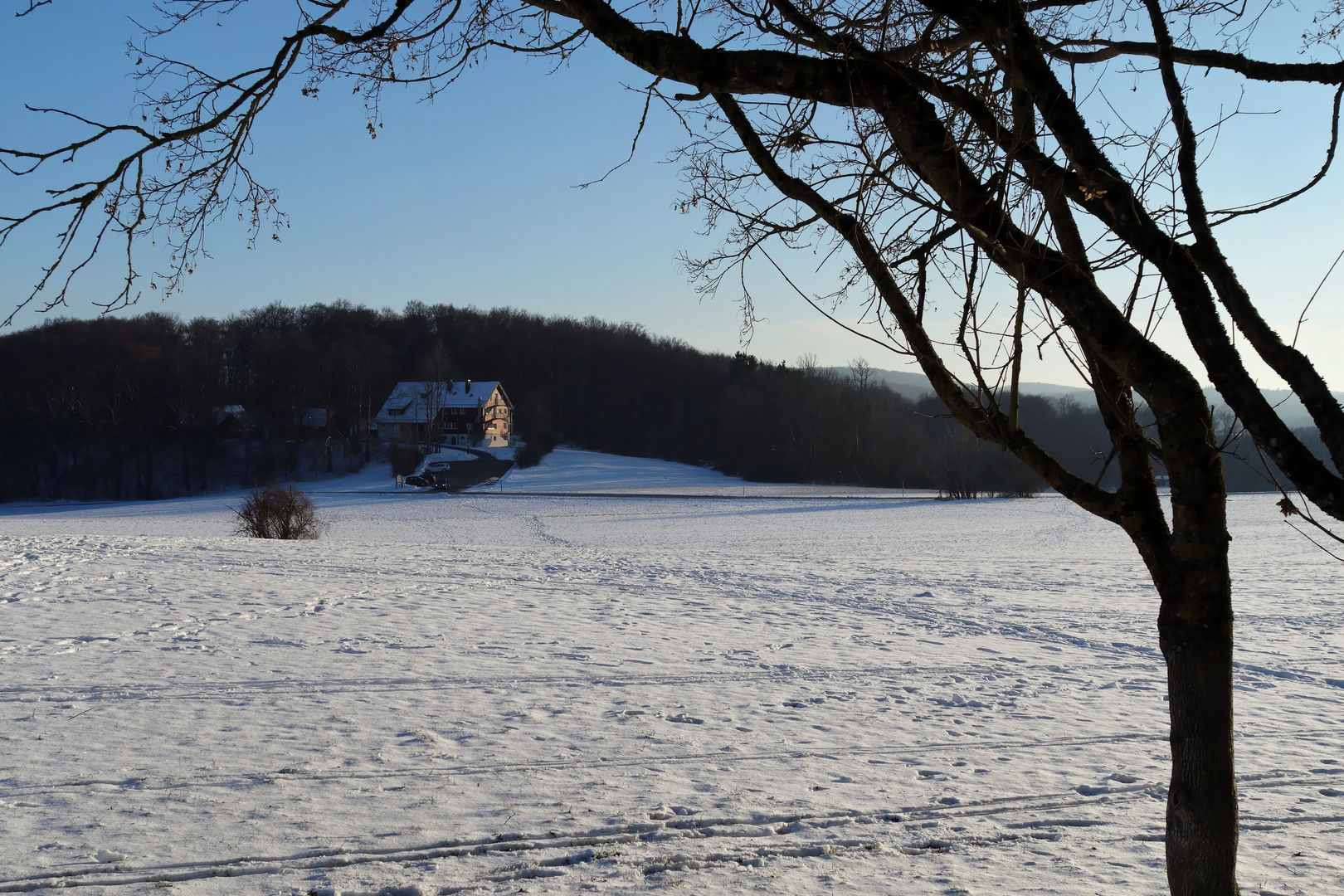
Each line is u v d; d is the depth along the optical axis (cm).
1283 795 695
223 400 8800
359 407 9431
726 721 873
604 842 554
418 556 2450
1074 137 243
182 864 505
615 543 4331
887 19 267
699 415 11238
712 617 1577
